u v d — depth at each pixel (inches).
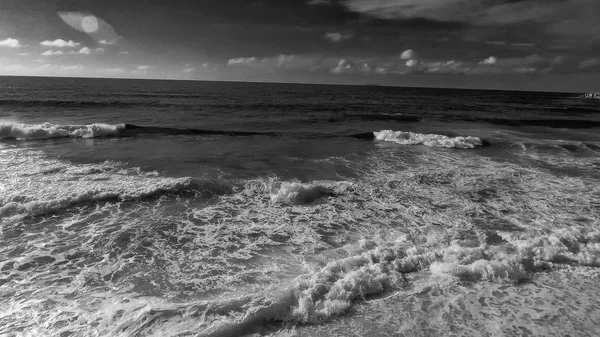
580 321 161.8
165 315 156.6
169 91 2060.8
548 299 179.2
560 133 778.8
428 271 203.5
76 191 294.8
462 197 327.6
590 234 248.5
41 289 176.2
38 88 1956.2
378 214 284.5
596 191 354.3
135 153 457.4
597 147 584.1
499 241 242.2
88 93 1638.8
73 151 458.0
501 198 327.6
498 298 179.5
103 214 265.4
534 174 412.5
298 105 1318.9
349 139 615.8
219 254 216.7
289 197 307.3
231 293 177.0
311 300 169.0
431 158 483.5
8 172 346.9
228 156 458.3
